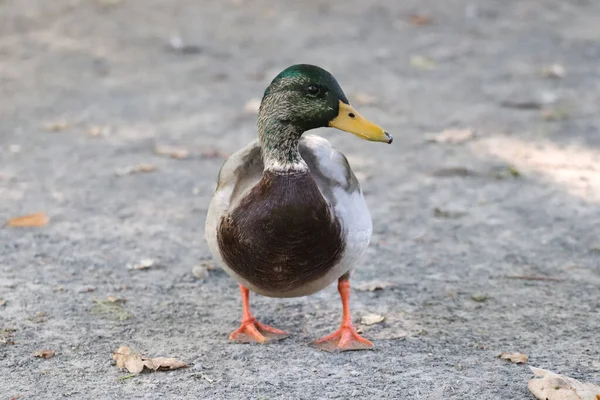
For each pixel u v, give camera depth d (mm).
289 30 20875
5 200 11859
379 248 10484
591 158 13578
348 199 7695
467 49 19500
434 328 8461
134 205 11805
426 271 9852
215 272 9852
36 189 12289
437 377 7418
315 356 7879
